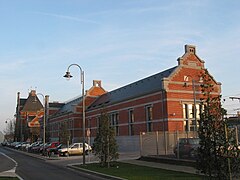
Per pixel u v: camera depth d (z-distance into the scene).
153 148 29.62
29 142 78.81
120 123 49.25
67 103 88.94
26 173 21.08
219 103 9.80
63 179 17.48
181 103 39.94
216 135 9.36
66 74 29.11
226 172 9.12
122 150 47.41
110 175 17.61
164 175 16.61
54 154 44.09
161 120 39.62
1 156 44.66
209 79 10.31
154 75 46.88
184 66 41.38
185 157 23.83
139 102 44.53
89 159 32.06
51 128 86.88
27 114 111.19
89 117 62.69
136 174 17.50
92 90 69.69
